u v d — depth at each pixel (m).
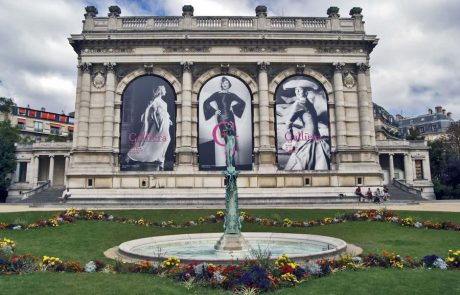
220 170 43.16
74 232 24.41
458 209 34.09
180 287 11.80
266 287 11.45
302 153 44.00
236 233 18.30
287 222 28.22
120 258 16.33
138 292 11.10
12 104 86.81
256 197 42.12
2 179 64.75
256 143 43.91
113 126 43.62
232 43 45.06
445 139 87.38
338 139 44.06
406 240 21.84
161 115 44.03
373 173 43.31
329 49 45.72
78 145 42.75
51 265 14.05
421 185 67.94
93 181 42.09
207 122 44.12
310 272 13.08
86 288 11.42
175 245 20.41
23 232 24.05
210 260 13.87
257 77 45.22
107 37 43.94
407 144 68.38
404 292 11.30
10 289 11.19
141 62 44.56
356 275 13.14
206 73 45.03
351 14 47.31
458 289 11.61
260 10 46.38
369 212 29.44
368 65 45.94
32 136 96.06
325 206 37.50
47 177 69.81
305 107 44.97
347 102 45.25
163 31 44.84
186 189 42.34
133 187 42.28
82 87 43.75
